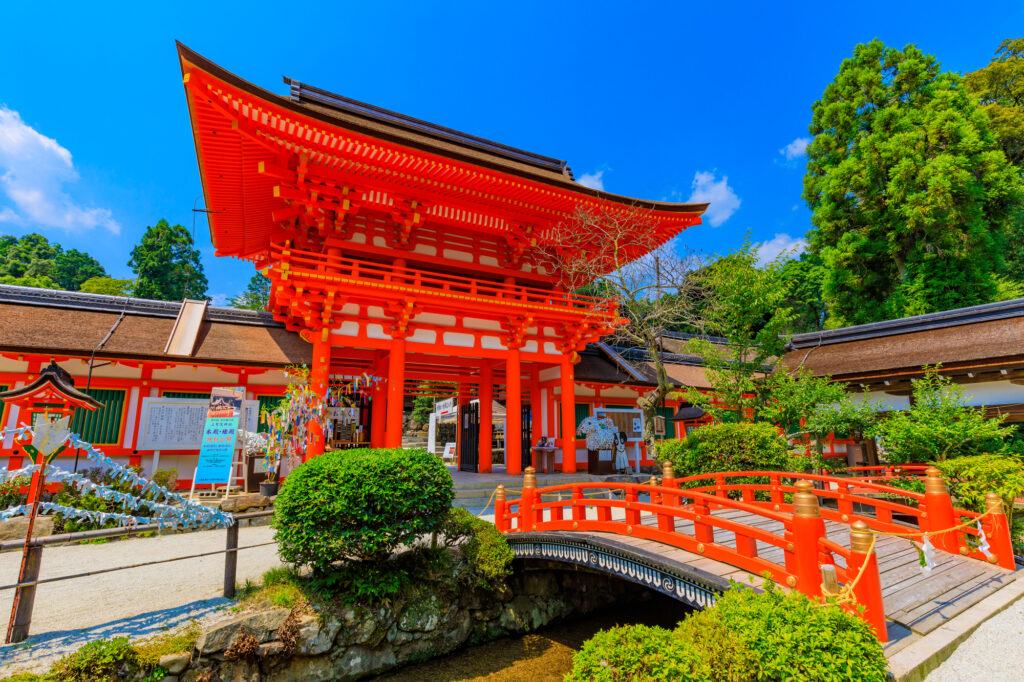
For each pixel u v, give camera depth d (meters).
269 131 12.26
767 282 15.77
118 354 12.79
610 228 17.61
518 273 18.33
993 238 28.70
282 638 6.43
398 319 15.27
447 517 8.52
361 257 16.38
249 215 16.50
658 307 16.45
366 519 7.10
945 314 18.00
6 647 5.47
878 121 29.78
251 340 15.60
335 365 17.83
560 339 18.22
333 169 13.89
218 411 11.84
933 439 11.55
